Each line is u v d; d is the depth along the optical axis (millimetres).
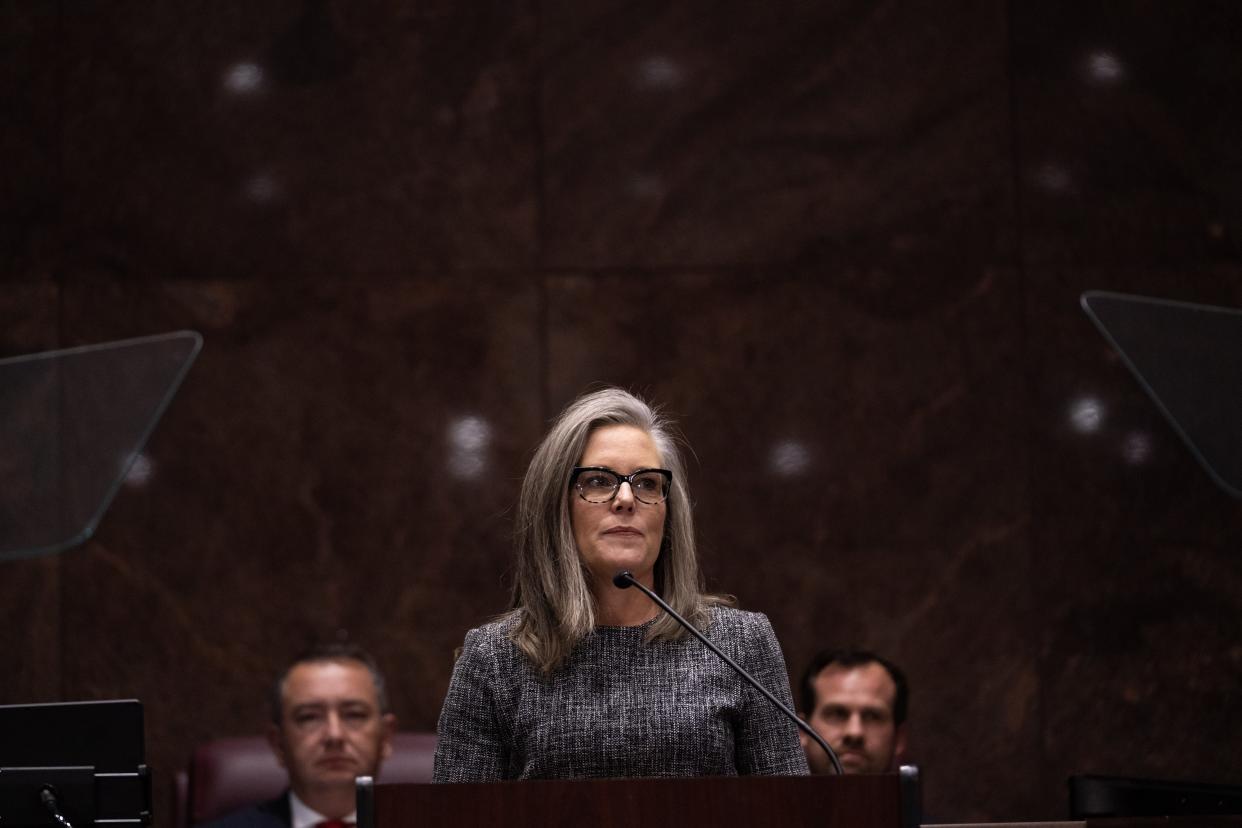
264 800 9422
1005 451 11945
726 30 12227
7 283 11898
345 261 12047
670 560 5977
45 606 11617
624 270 12078
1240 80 12148
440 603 11766
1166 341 11688
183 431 11812
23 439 11703
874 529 11875
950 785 11656
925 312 12047
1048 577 11844
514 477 11859
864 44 12227
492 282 12055
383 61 12156
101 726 6172
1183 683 11742
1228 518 11797
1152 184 12125
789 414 11969
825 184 12141
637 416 6004
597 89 12180
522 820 4770
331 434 11883
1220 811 5738
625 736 5504
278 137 12070
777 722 5734
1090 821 5492
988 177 12156
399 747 9484
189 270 11961
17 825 6086
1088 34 12227
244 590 11703
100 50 12062
